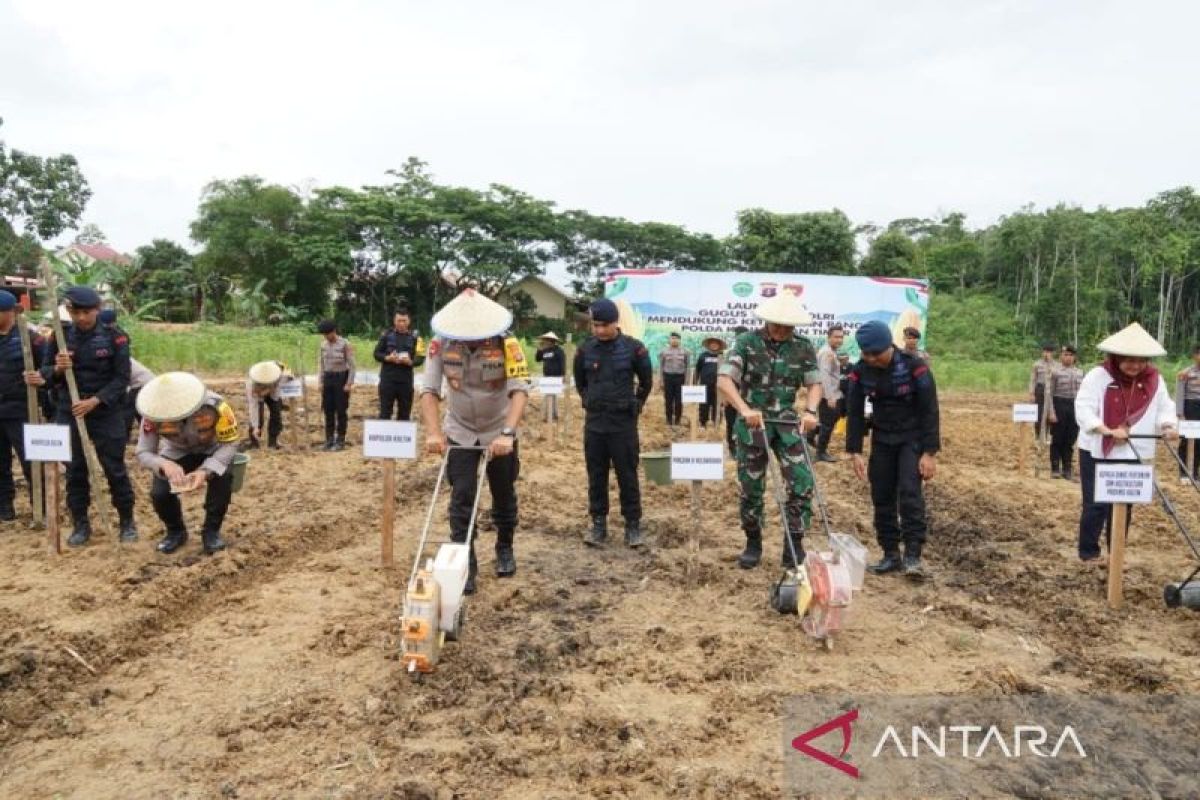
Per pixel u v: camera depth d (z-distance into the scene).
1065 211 41.81
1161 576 6.11
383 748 3.47
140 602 5.08
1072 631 4.93
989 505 8.71
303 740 3.54
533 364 24.92
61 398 6.28
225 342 24.42
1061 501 9.05
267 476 9.17
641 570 6.01
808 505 5.74
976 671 4.27
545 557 6.28
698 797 3.15
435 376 5.07
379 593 5.38
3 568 5.77
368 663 4.30
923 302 20.17
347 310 42.25
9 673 4.08
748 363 5.67
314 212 39.50
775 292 20.25
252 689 4.02
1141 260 40.16
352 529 7.15
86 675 4.19
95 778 3.27
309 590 5.43
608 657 4.37
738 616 5.05
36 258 32.47
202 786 3.21
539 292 47.97
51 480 5.98
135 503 7.66
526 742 3.53
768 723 3.72
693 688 4.05
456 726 3.67
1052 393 10.52
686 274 20.34
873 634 4.80
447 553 4.33
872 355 5.59
